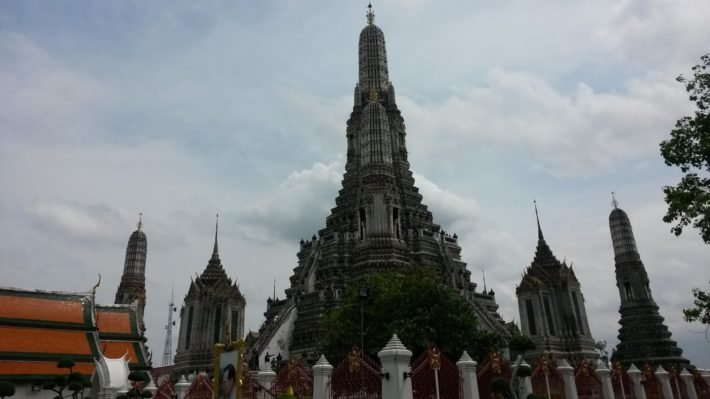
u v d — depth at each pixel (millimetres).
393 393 23719
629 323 91062
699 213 25984
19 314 43719
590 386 35656
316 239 96000
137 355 48750
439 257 87062
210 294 83500
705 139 25938
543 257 80625
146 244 109625
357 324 45438
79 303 46875
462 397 26375
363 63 114438
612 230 98938
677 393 45406
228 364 22500
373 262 71438
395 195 79125
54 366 41094
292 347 74250
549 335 72938
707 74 26766
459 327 43844
